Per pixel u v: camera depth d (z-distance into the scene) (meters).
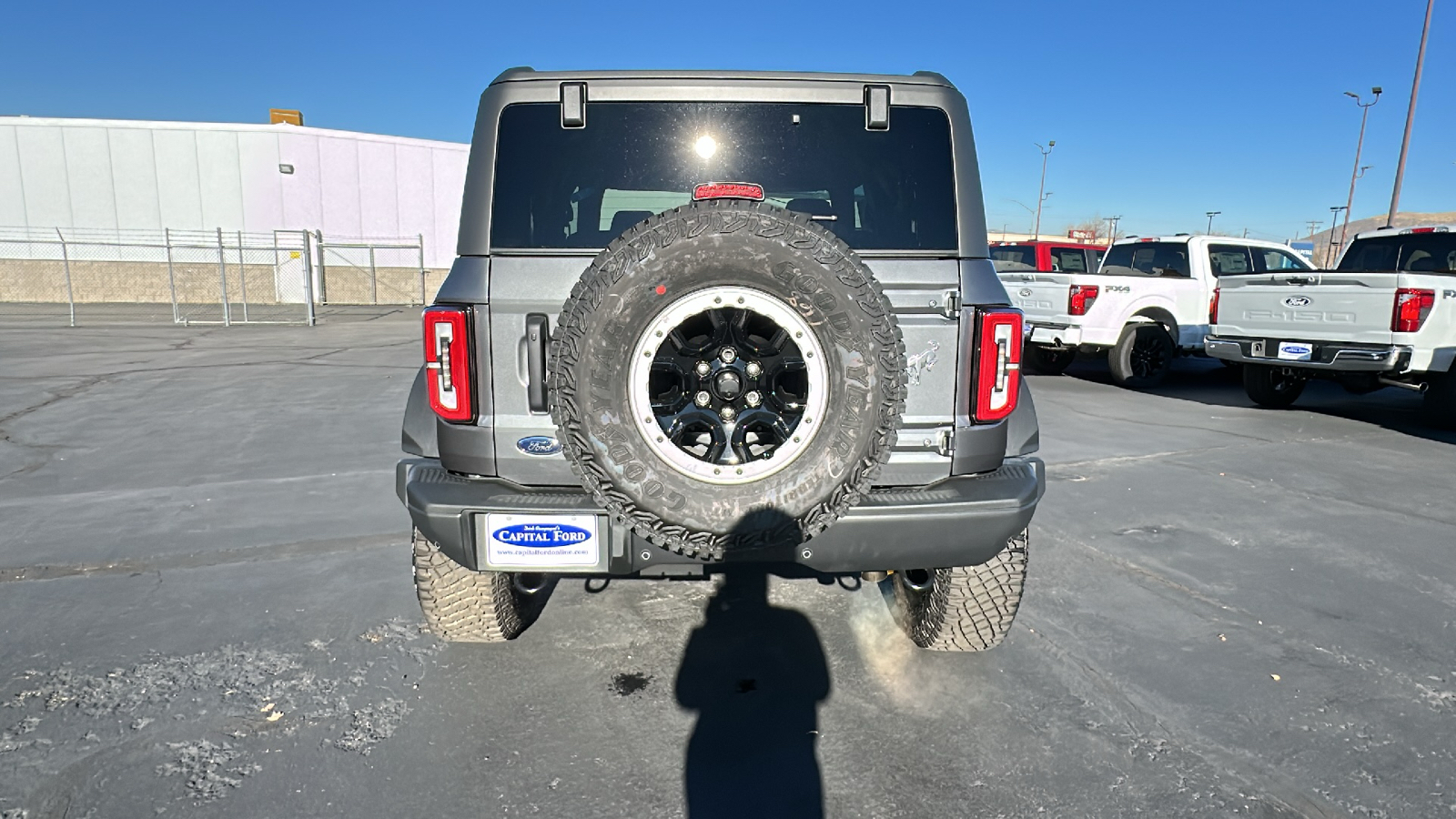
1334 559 4.32
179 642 3.30
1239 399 9.82
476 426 2.51
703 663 3.17
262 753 2.56
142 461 6.28
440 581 3.03
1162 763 2.55
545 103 2.62
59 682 2.96
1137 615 3.62
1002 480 2.58
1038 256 12.01
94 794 2.35
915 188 2.63
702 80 2.63
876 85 2.64
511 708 2.85
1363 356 7.69
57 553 4.29
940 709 2.86
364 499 5.33
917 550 2.46
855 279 2.17
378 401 8.99
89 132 23.77
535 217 2.57
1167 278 10.66
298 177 24.88
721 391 2.23
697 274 2.13
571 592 3.83
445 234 26.86
